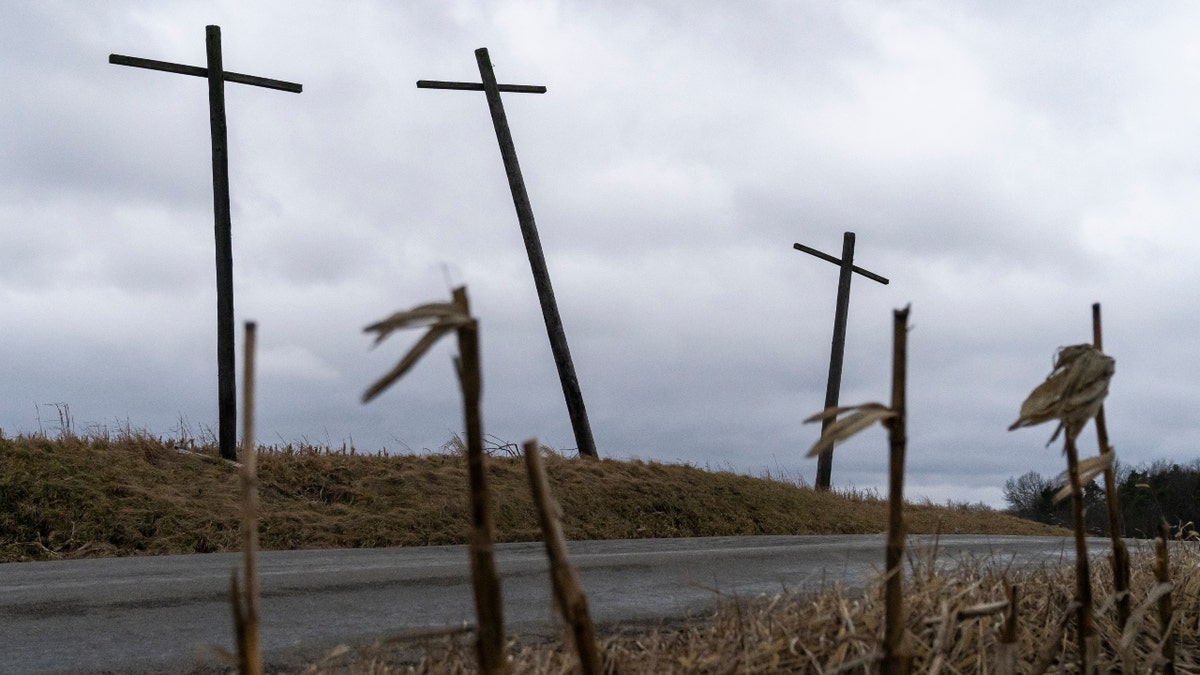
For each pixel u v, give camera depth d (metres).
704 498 14.69
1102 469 2.23
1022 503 29.80
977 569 4.23
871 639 2.60
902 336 1.62
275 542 10.18
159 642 4.39
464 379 1.25
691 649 2.85
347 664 3.71
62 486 9.91
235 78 13.70
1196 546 5.09
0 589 5.85
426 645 3.00
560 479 13.83
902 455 1.65
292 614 5.05
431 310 1.18
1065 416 2.04
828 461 20.92
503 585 6.18
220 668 3.96
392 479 12.47
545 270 16.95
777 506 15.50
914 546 3.76
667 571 7.16
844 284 22.03
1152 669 2.94
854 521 16.08
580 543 11.11
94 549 9.18
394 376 1.14
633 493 14.04
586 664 1.34
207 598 5.54
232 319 13.08
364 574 6.66
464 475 13.00
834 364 21.77
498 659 1.27
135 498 10.21
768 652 2.66
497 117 17.06
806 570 7.33
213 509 10.57
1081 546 2.29
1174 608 3.76
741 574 7.03
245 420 1.22
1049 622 3.53
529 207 17.03
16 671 3.86
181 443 12.56
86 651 4.21
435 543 11.07
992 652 2.95
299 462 12.51
